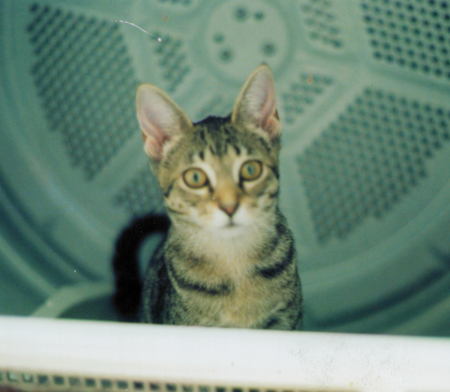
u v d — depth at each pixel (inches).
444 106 32.6
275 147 29.8
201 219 29.2
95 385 23.9
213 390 23.9
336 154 33.3
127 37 33.4
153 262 33.2
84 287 31.8
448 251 32.4
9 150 32.9
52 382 24.0
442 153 32.6
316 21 33.1
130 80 33.4
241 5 33.4
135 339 23.2
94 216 33.6
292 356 23.0
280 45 33.3
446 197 32.6
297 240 33.5
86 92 33.3
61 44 33.1
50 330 23.3
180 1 33.4
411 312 32.2
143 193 33.8
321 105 33.2
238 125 29.4
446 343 23.0
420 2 32.5
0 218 32.4
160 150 29.4
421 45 32.6
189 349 23.1
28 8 32.9
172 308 30.0
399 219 32.9
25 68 32.9
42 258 32.9
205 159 29.1
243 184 29.2
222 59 33.5
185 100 33.6
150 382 23.7
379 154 33.1
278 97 33.3
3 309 31.4
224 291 29.9
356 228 33.3
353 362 22.9
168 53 33.5
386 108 32.9
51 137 33.3
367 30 32.9
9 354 23.3
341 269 33.2
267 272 29.9
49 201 33.3
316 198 33.4
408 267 32.8
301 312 31.1
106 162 33.6
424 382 22.8
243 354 23.1
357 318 32.7
